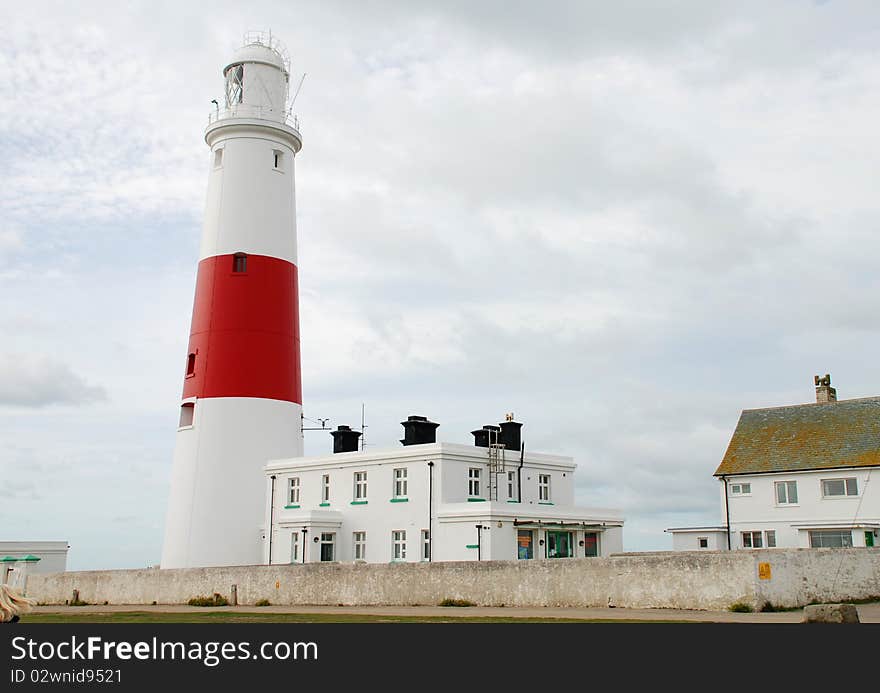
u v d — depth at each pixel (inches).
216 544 1814.7
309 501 1841.8
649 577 1048.8
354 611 1135.6
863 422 1877.5
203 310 1915.6
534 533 1660.9
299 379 1972.2
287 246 1974.7
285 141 2010.3
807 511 1838.1
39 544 2518.5
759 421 2044.8
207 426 1854.1
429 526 1656.0
